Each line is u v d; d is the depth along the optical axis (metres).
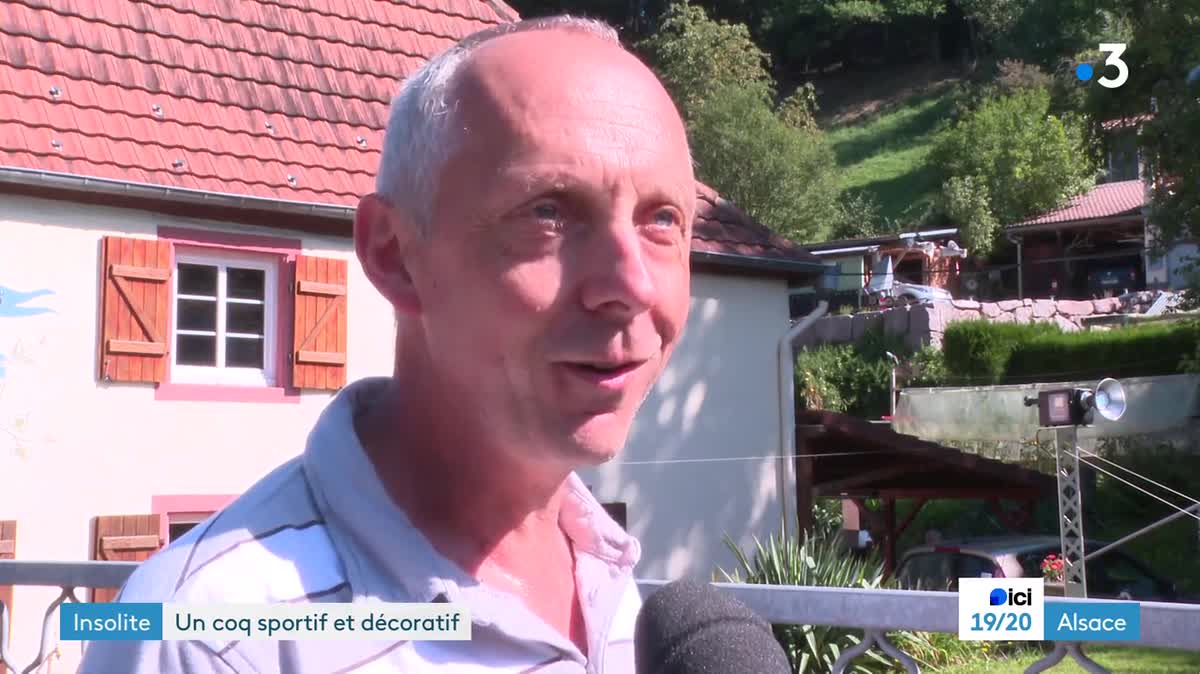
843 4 72.69
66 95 9.89
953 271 48.16
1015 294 49.81
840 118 70.81
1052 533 18.70
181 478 9.97
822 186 43.25
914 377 29.81
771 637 1.23
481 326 1.25
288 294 10.59
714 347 13.50
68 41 10.26
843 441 14.46
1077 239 49.62
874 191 59.03
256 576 1.20
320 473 1.31
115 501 9.64
